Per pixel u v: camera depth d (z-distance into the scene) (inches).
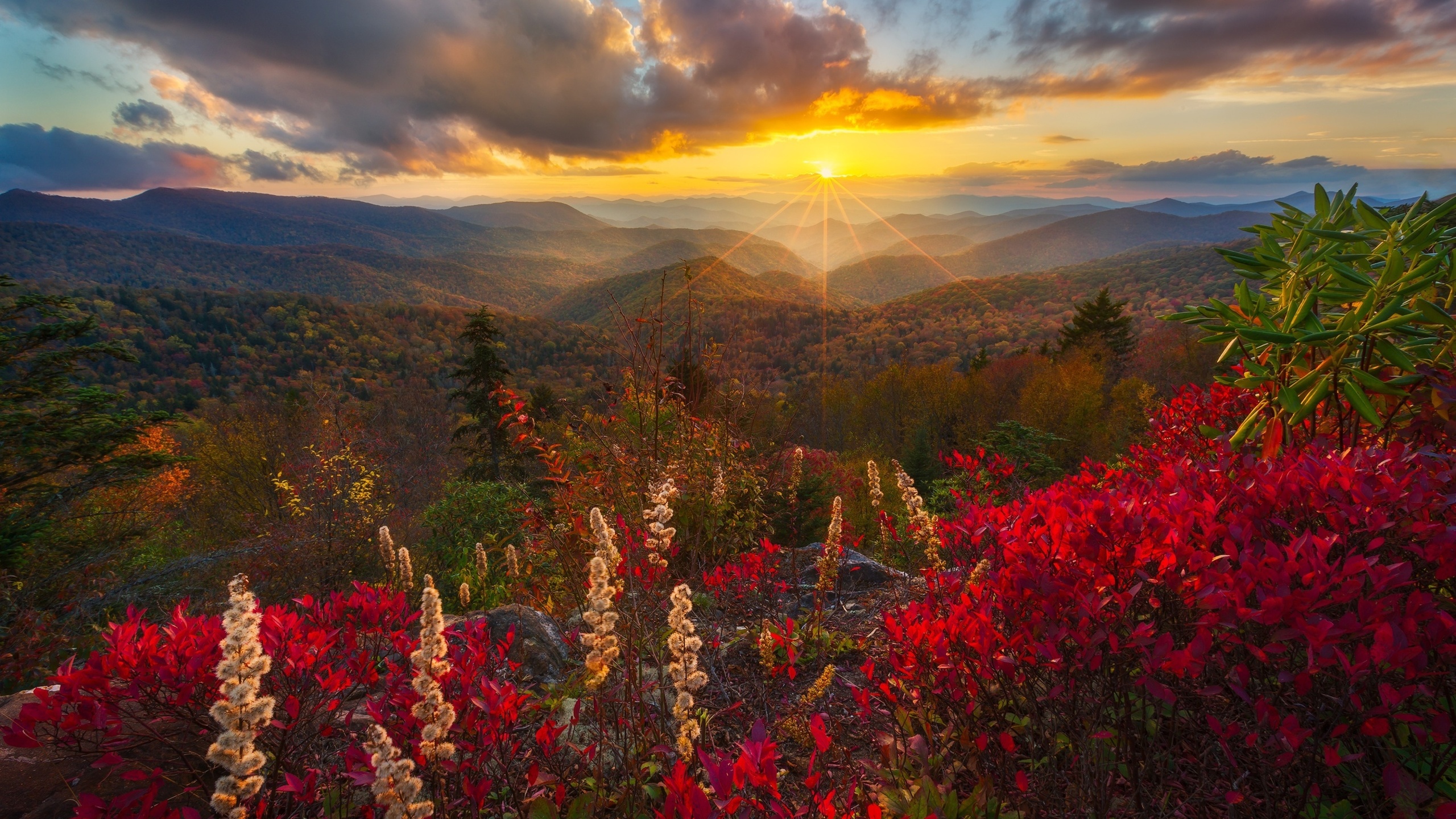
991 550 94.4
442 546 404.5
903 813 68.1
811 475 263.0
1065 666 71.9
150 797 61.9
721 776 56.8
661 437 209.8
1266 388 117.6
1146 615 75.7
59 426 371.6
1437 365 102.5
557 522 189.9
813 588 160.1
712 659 120.4
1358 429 109.4
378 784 52.6
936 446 1055.6
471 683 74.2
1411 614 59.4
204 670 72.2
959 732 78.7
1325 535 73.0
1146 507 79.2
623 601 108.7
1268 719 60.7
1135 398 927.7
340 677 78.5
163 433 834.8
